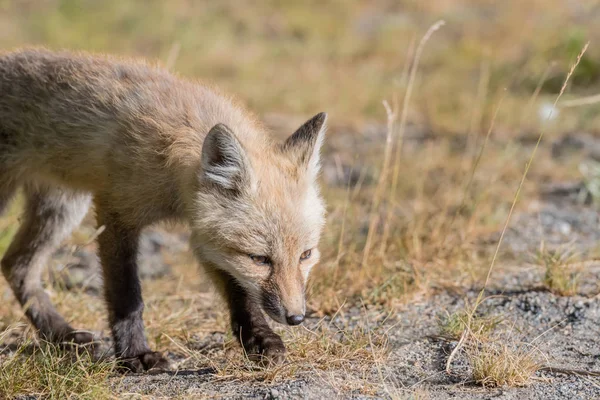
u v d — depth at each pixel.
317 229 8.89
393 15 29.41
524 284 10.88
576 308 9.97
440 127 19.22
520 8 27.67
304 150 9.16
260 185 8.66
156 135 9.16
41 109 9.95
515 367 8.08
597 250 11.92
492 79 21.81
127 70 10.11
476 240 12.71
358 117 20.17
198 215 8.74
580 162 16.36
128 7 28.27
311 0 30.69
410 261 11.59
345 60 24.98
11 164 10.30
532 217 13.94
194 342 9.95
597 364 8.53
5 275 10.87
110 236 9.40
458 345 8.76
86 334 10.24
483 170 16.03
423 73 23.53
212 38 25.78
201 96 9.77
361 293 10.80
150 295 11.70
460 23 27.81
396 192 15.16
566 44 22.62
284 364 8.50
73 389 8.14
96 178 9.59
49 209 10.87
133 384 8.47
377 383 8.02
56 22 26.11
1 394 8.15
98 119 9.55
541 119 18.52
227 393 7.91
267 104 20.67
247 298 9.13
